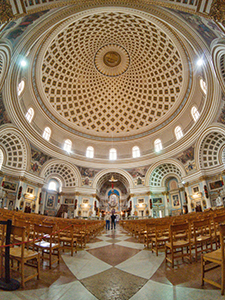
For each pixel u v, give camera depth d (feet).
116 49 99.04
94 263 18.16
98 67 106.52
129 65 105.40
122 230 62.08
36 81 85.71
